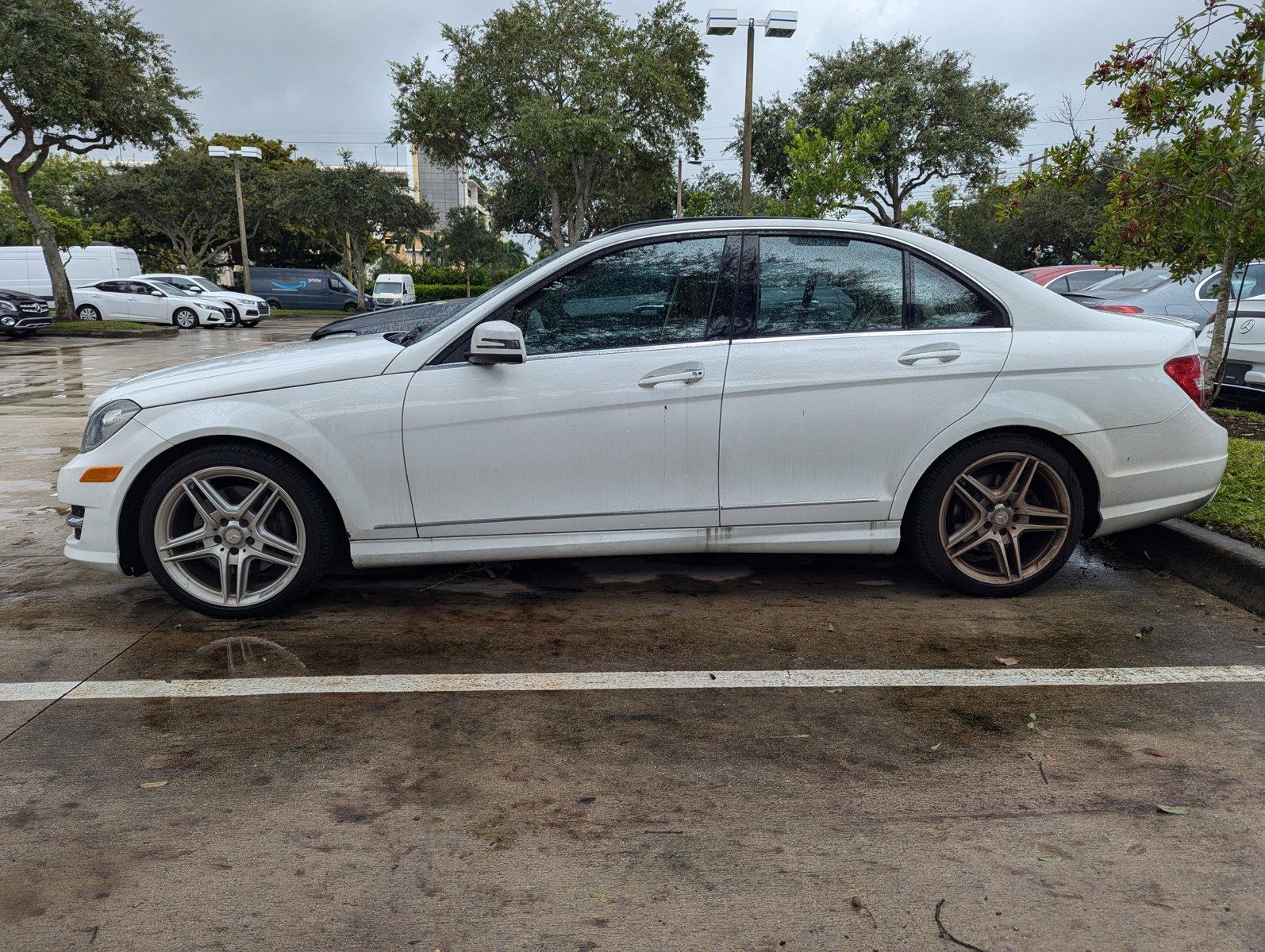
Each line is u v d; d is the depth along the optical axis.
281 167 57.16
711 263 3.65
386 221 44.91
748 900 2.01
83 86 22.48
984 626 3.62
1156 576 4.23
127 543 3.67
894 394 3.62
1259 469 5.28
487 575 4.30
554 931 1.92
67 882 2.07
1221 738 2.73
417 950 1.86
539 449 3.57
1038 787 2.46
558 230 30.05
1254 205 5.58
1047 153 6.63
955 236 38.41
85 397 10.77
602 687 3.09
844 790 2.45
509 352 3.41
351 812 2.35
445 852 2.19
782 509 3.68
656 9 28.38
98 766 2.58
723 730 2.79
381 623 3.69
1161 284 9.08
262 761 2.61
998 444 3.70
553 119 26.17
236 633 3.58
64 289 25.05
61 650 3.41
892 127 28.95
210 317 26.69
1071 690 3.05
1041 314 3.75
